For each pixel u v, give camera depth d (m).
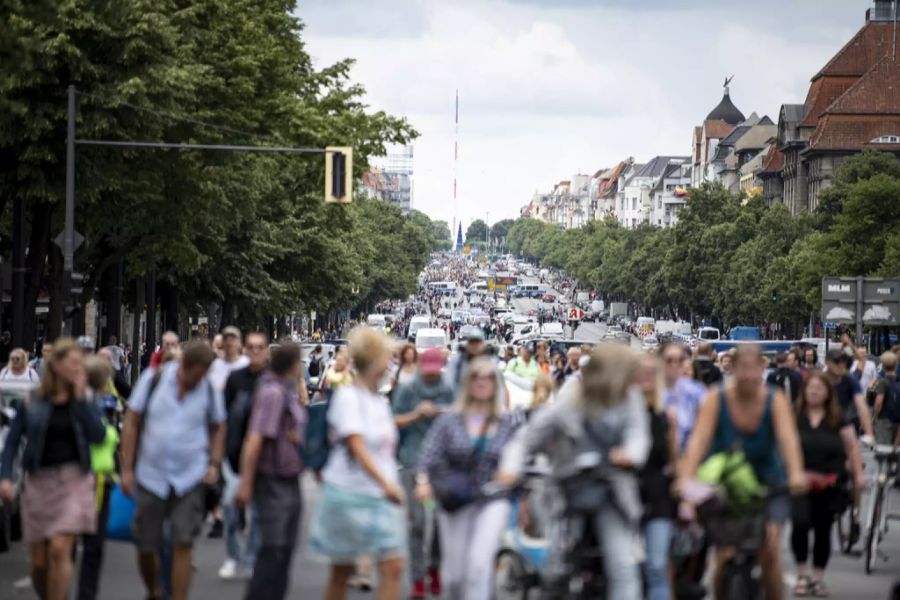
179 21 94.75
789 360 58.62
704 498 25.31
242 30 100.69
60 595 28.33
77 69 83.12
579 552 24.61
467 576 24.55
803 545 34.62
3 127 82.31
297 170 109.44
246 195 102.94
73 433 28.48
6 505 39.28
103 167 85.25
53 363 28.44
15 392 43.44
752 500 25.72
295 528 26.59
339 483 24.80
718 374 52.44
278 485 26.41
